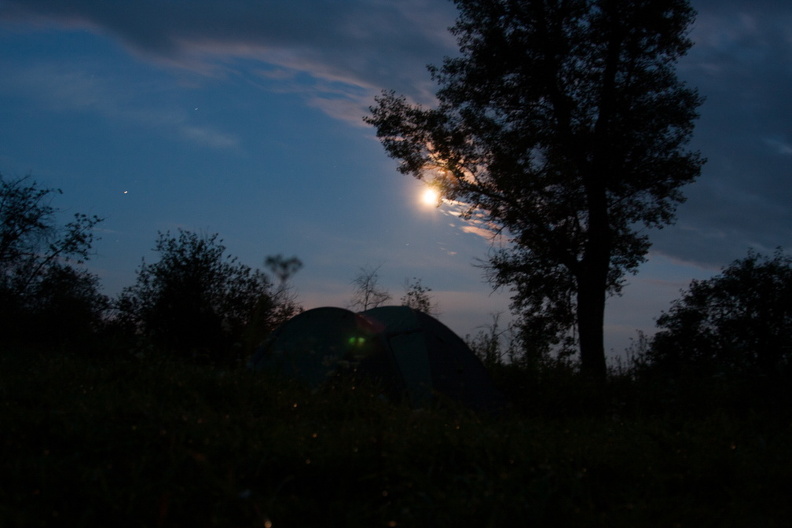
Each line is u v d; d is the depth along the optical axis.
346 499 3.51
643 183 16.75
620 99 16.59
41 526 2.81
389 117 17.58
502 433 4.72
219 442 3.93
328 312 7.89
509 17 16.95
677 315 18.33
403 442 4.19
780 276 17.58
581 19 16.66
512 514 3.20
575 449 4.55
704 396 7.90
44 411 4.50
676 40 16.48
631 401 8.07
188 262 14.12
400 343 7.65
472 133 17.09
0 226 15.60
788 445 5.38
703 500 3.94
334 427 4.70
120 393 5.26
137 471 3.38
